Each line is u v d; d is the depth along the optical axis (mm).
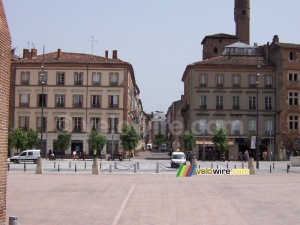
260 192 23250
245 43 94312
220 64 74938
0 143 11859
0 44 11781
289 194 22312
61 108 74562
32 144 70938
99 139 70750
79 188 24891
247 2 100188
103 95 75000
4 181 12203
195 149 73625
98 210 16578
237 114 74562
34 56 78562
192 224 13711
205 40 96875
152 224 13672
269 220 14547
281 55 73562
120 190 24000
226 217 15102
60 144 72062
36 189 24172
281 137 72875
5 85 12258
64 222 14023
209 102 75000
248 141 72062
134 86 100312
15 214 15578
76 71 75000
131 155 83250
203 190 24250
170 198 20438
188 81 80438
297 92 73875
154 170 44000
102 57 77938
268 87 75000
